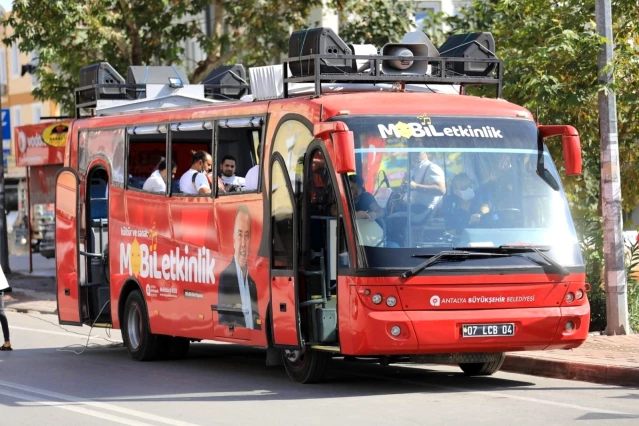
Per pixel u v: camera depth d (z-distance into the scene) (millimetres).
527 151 17453
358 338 16359
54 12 37375
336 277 16781
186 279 20625
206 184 20094
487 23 30922
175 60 40000
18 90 84625
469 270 16531
